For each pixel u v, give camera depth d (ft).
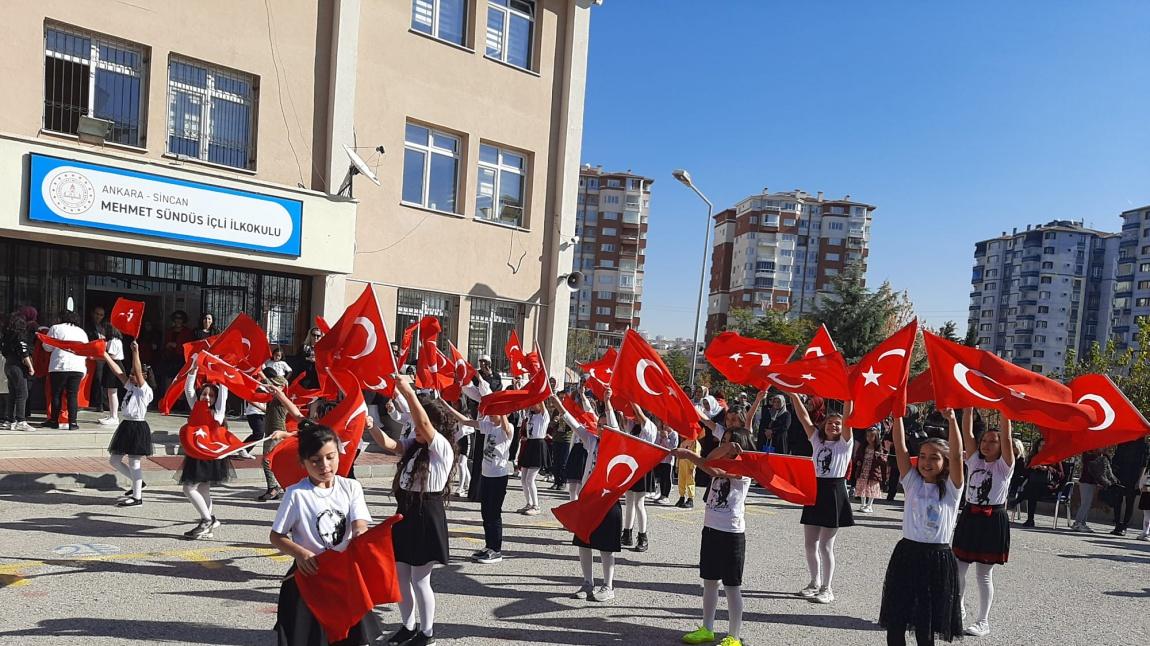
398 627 19.58
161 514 29.76
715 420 44.39
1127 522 45.34
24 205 38.34
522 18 62.59
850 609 24.09
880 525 40.96
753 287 285.43
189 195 43.62
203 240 44.19
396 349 50.98
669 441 32.91
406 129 55.67
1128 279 328.49
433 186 57.62
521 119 61.98
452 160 58.75
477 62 58.90
